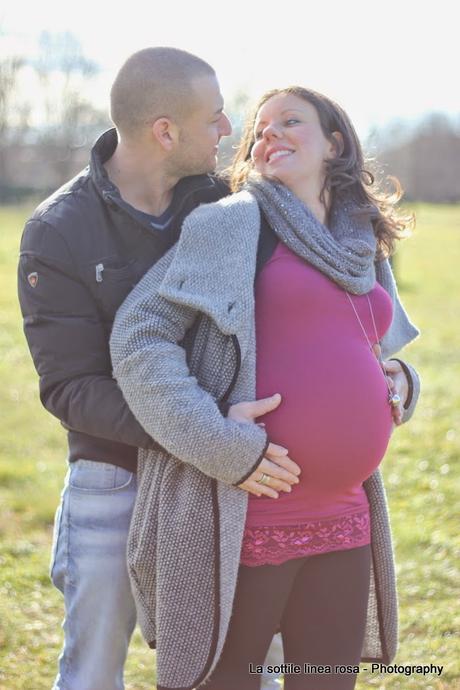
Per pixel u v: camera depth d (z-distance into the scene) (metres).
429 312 16.98
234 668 2.67
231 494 2.56
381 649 2.96
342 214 2.79
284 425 2.58
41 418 8.82
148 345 2.49
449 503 6.32
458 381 10.77
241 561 2.62
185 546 2.57
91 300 2.72
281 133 2.72
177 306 2.55
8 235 31.78
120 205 2.70
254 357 2.59
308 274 2.62
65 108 60.53
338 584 2.70
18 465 7.15
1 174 59.84
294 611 2.74
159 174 2.83
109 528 2.84
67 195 2.76
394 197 2.93
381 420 2.72
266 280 2.62
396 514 6.10
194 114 2.74
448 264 26.67
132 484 2.84
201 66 2.77
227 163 3.16
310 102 2.76
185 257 2.55
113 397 2.63
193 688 2.60
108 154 2.89
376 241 2.84
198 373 2.60
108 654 2.92
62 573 2.92
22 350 12.45
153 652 4.24
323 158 2.77
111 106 2.79
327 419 2.60
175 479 2.61
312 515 2.64
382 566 2.87
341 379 2.62
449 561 5.18
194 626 2.57
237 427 2.47
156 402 2.46
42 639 4.27
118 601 2.88
